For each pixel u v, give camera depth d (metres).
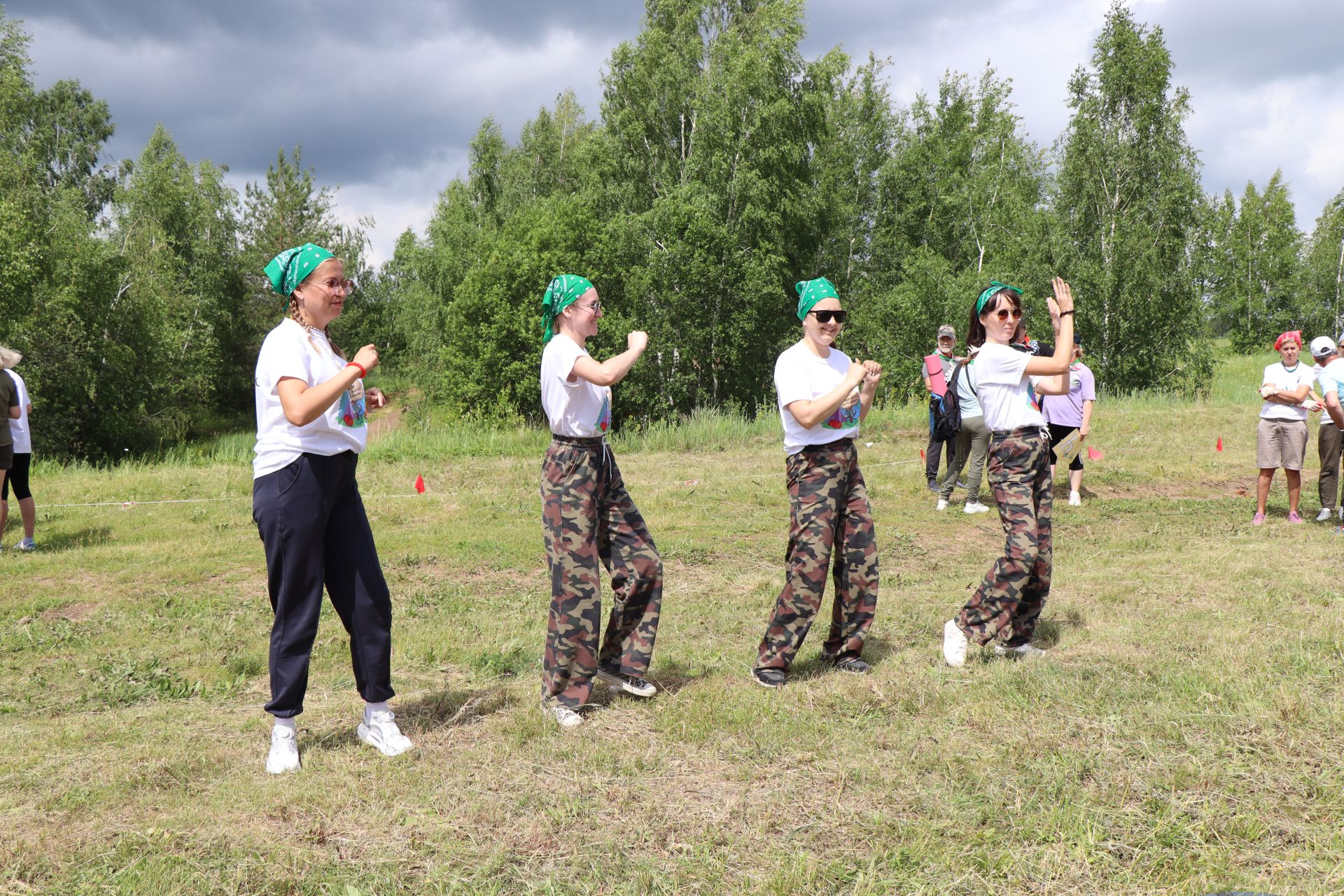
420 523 9.27
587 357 3.70
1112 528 8.19
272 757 3.30
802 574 4.05
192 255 43.16
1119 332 26.34
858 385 3.99
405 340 47.50
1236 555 6.59
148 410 33.12
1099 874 2.43
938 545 7.87
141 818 2.88
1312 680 3.76
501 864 2.57
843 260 34.03
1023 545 4.16
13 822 2.84
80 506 10.59
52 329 26.95
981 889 2.38
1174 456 12.62
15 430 8.09
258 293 46.09
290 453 3.26
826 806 2.88
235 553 7.90
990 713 3.56
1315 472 11.51
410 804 2.95
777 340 28.08
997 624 4.22
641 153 29.28
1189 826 2.61
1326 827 2.59
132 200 40.97
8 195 27.66
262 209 46.28
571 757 3.32
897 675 4.12
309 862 2.58
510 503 10.30
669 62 28.12
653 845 2.67
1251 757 3.07
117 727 3.84
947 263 31.83
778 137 26.98
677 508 9.69
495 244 30.59
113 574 7.13
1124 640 4.54
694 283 26.03
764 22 27.22
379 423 37.16
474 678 4.52
